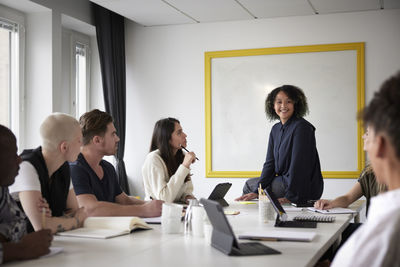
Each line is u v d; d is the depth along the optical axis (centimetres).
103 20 561
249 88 570
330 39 543
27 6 467
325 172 546
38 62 485
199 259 141
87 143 256
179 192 331
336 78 542
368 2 499
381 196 84
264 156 566
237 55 572
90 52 607
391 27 526
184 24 592
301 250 154
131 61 611
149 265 134
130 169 611
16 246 141
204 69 586
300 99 356
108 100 566
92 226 200
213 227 164
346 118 540
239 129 574
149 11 530
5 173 152
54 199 211
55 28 489
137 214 238
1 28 461
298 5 508
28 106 487
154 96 603
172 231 190
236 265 133
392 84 85
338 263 88
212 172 582
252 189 367
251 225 213
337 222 223
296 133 342
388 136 83
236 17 557
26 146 487
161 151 328
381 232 79
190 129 591
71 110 566
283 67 559
